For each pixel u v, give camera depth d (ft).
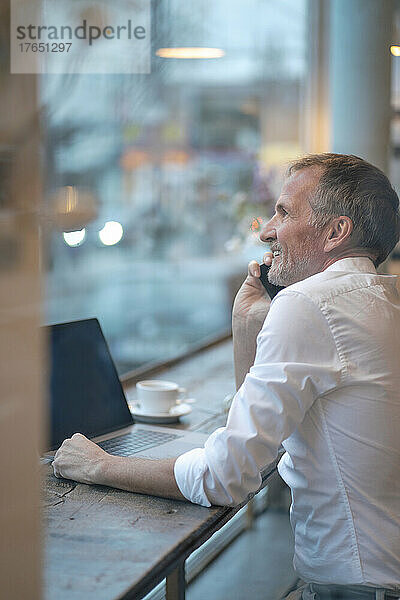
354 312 4.31
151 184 12.85
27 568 2.60
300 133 13.88
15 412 2.53
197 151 14.71
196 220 13.39
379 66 10.57
